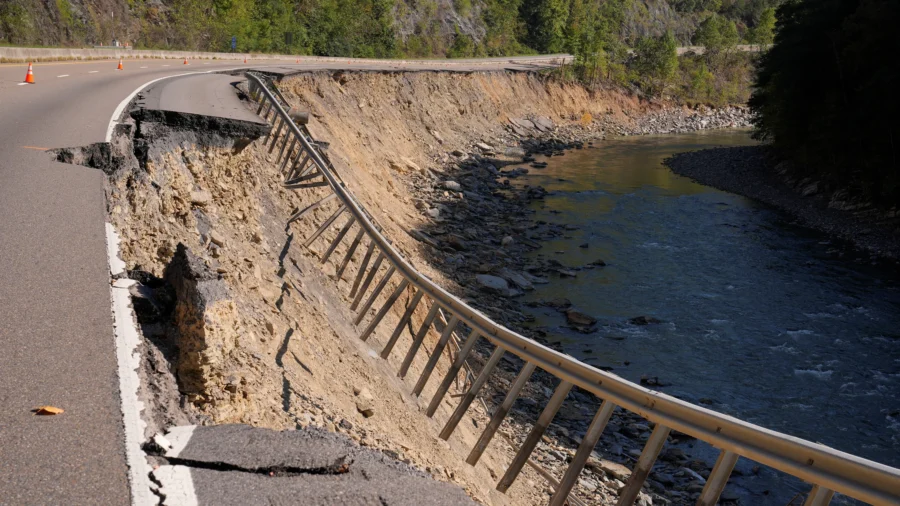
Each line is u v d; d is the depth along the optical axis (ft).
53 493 12.96
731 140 261.24
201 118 51.16
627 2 497.46
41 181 32.63
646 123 303.07
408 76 190.60
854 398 70.49
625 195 157.58
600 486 52.37
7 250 23.89
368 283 50.44
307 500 15.55
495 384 65.77
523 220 131.23
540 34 396.98
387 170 133.49
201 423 19.31
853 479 14.93
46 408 15.28
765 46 429.38
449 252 105.09
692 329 86.02
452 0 358.23
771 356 79.25
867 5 142.61
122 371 17.46
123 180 38.55
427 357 56.65
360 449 19.75
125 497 13.28
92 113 49.62
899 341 83.20
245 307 35.37
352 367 42.57
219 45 212.23
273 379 30.22
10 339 18.06
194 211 44.45
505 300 92.12
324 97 133.90
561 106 282.77
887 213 136.36
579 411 65.10
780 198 157.38
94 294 21.31
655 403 20.45
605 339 82.64
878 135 134.21
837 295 98.12
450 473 37.47
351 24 270.05
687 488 54.90
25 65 95.76
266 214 55.67
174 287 23.38
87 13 171.73
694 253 116.26
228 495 14.74
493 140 212.64
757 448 17.15
